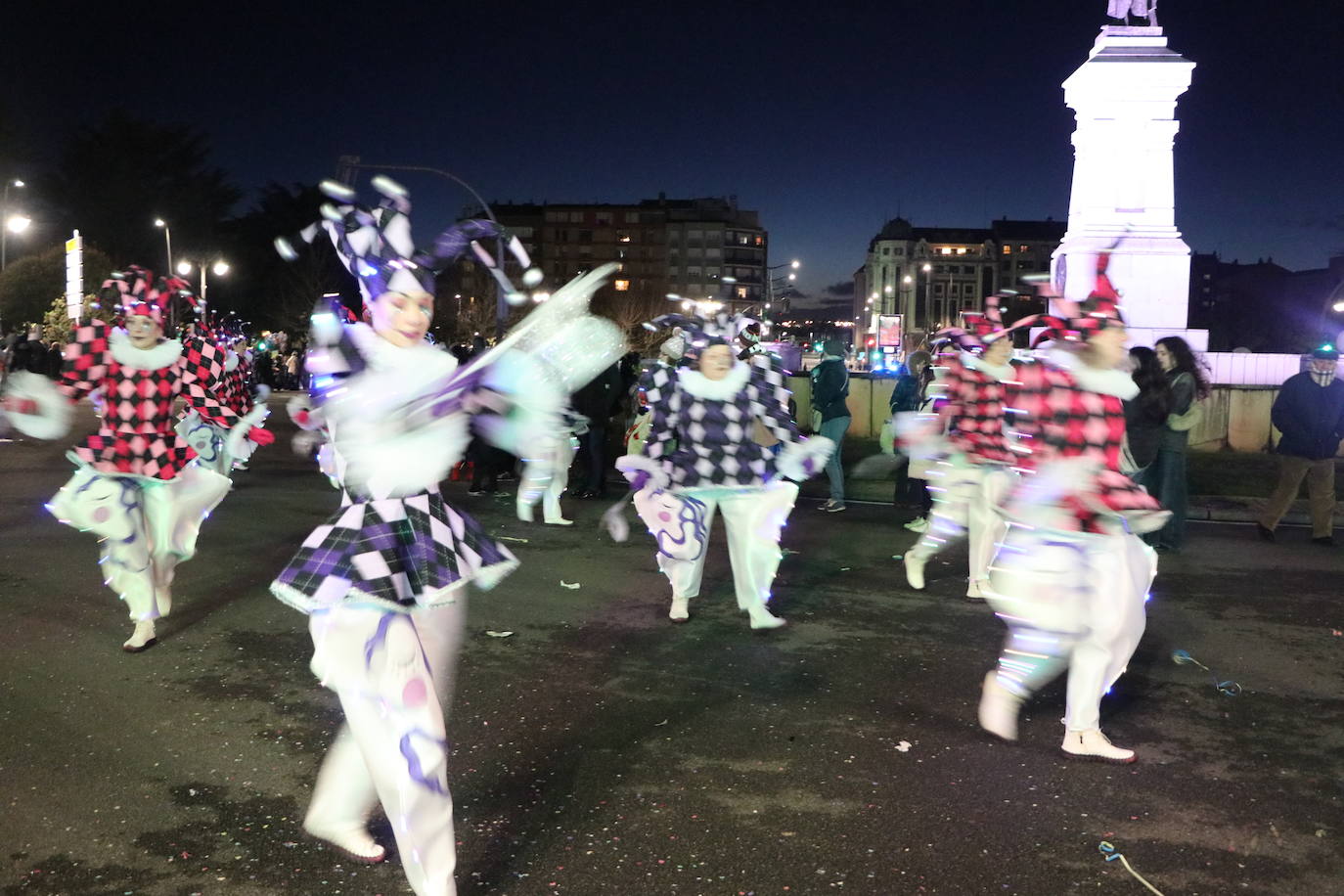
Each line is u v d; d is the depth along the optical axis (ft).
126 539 18.66
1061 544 14.47
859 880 11.58
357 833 11.87
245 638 19.86
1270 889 11.55
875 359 115.85
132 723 15.67
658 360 21.90
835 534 31.99
